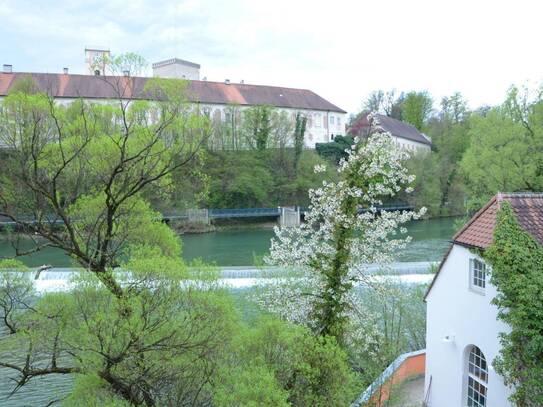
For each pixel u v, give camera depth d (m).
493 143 41.75
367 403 15.07
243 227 78.00
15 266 13.10
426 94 132.25
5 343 12.41
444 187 88.62
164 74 102.88
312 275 16.97
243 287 34.41
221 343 11.98
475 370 15.71
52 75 80.44
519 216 14.73
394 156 15.72
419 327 24.34
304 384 12.16
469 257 15.46
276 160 85.00
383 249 17.19
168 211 63.53
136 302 11.41
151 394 12.92
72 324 11.66
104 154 15.16
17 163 14.42
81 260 13.75
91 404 11.02
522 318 12.87
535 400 13.01
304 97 106.50
